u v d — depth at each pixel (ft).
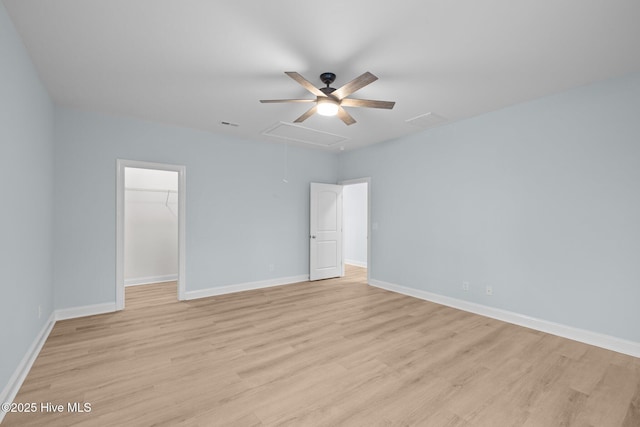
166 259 18.53
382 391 6.72
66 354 8.41
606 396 6.57
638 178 8.48
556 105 10.03
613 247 8.90
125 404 6.19
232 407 6.13
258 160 16.34
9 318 6.40
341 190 19.56
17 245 6.91
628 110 8.64
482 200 12.08
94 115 11.90
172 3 5.84
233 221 15.47
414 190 14.80
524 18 6.23
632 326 8.54
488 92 9.95
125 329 10.34
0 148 5.87
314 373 7.47
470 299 12.48
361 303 13.57
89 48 7.43
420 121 12.95
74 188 11.47
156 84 9.41
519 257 10.96
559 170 9.98
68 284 11.35
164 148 13.44
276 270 17.07
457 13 6.11
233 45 7.31
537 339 9.60
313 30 6.72
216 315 11.84
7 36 6.12
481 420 5.80
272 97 10.43
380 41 7.11
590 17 6.19
